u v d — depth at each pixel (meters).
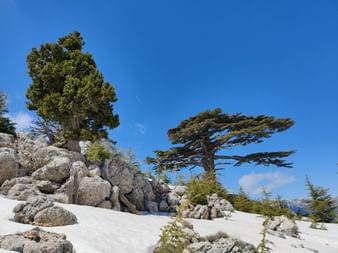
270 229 14.41
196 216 15.46
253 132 28.64
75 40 21.84
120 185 16.20
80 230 8.38
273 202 23.61
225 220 15.80
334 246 14.32
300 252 11.19
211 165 31.92
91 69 20.06
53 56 20.58
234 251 7.92
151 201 17.53
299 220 23.78
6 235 6.57
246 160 31.30
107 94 18.41
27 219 8.53
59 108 18.05
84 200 13.61
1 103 19.61
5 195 12.25
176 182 20.73
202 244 8.00
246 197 25.78
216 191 22.03
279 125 29.45
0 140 15.24
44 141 19.88
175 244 7.66
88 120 19.97
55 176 13.98
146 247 8.07
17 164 14.04
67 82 18.86
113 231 8.91
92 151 16.59
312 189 30.61
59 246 6.25
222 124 30.53
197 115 31.84
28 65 20.23
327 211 28.78
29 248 6.03
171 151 31.41
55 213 8.74
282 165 31.16
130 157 18.97
